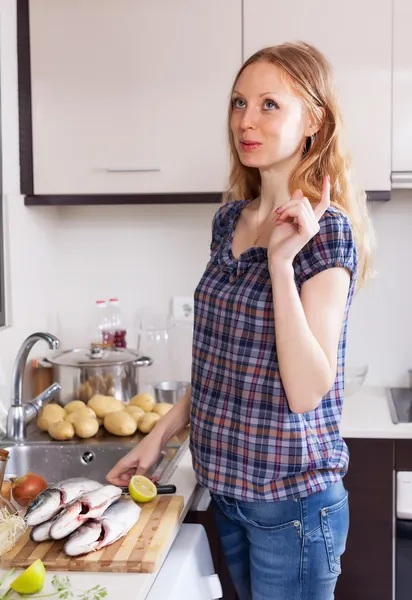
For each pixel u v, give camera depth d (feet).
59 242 9.10
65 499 4.57
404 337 8.82
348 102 7.50
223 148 7.66
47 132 7.79
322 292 4.53
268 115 4.83
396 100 7.47
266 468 4.65
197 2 7.54
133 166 7.75
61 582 4.03
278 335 4.41
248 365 4.68
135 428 6.79
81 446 6.53
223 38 7.54
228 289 4.87
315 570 4.84
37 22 7.70
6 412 7.26
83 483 4.74
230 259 5.04
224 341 4.84
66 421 6.77
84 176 7.81
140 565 4.18
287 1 7.45
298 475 4.70
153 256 9.02
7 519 4.42
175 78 7.63
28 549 4.36
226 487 4.77
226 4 7.51
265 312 4.66
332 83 5.07
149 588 4.17
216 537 6.34
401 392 8.55
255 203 5.34
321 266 4.54
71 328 9.15
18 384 6.65
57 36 7.69
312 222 4.32
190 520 5.71
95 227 9.05
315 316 4.51
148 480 5.23
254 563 4.95
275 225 4.40
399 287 8.75
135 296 9.08
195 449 5.00
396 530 7.16
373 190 7.58
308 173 4.96
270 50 4.95
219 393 4.85
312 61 4.94
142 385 8.56
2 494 5.03
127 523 4.50
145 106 7.68
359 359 8.90
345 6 7.41
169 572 4.54
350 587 7.25
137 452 5.56
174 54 7.61
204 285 5.09
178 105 7.65
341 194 5.07
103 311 8.90
